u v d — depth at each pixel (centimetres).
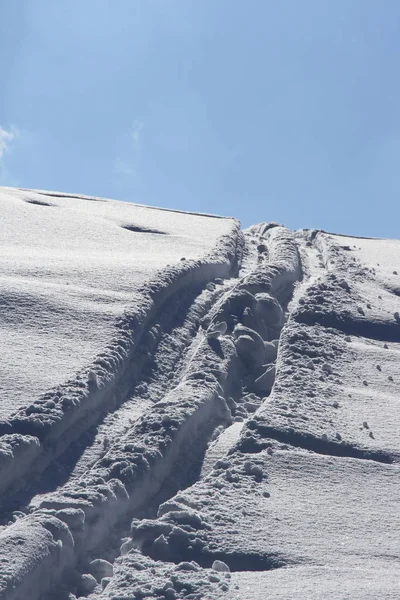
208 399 1655
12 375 1683
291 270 2491
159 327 2025
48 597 1159
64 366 1742
